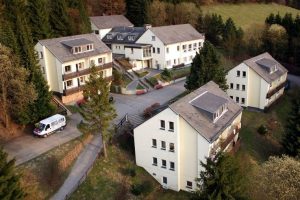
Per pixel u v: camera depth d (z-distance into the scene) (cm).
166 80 8150
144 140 4750
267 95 7025
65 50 6712
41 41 6562
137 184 4594
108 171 4662
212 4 14225
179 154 4562
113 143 5175
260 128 6362
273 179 3744
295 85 8838
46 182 4288
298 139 5331
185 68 9181
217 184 3241
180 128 4450
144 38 9050
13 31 5900
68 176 4456
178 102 4581
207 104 4716
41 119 5619
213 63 6291
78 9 8875
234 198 3250
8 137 5262
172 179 4709
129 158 5022
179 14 11725
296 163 3844
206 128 4422
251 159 5494
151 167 4841
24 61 5547
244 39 10788
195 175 4562
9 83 5138
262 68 7250
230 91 7419
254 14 13862
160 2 11962
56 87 6719
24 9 7350
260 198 3750
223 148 4681
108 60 7469
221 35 11250
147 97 7175
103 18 10406
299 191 3581
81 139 5231
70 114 6172
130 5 11269
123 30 9906
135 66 8869
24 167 4447
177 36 9212
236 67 7181
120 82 7712
